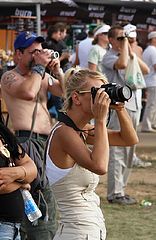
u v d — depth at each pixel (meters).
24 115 15.18
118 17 49.22
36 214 10.55
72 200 10.64
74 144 10.44
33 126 15.11
